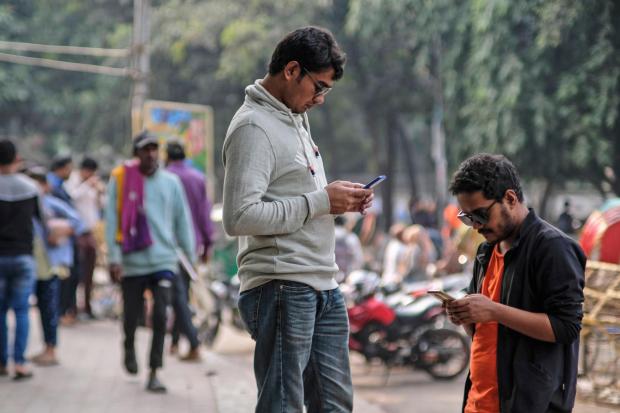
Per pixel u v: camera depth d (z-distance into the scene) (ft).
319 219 18.07
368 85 117.39
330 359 18.66
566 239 16.20
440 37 82.89
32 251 35.50
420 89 115.96
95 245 58.03
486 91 69.92
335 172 141.90
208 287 51.42
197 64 113.19
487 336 16.76
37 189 36.45
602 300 27.91
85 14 127.65
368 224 84.84
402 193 182.91
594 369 28.40
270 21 107.65
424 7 80.53
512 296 16.30
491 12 68.23
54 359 39.91
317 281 18.04
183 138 61.87
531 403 16.05
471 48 73.92
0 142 34.37
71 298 54.85
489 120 70.08
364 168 156.97
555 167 69.41
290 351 17.90
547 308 15.97
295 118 18.21
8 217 34.63
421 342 43.11
